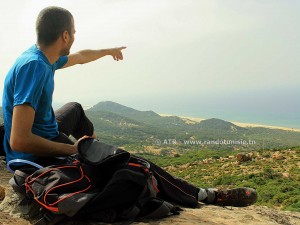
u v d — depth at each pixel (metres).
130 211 2.87
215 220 3.33
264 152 64.19
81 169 2.78
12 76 2.89
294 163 52.53
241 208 4.11
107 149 2.88
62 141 3.21
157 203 3.05
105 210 2.86
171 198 3.48
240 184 43.59
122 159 2.88
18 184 3.02
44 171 2.82
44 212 2.90
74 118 3.95
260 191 37.72
